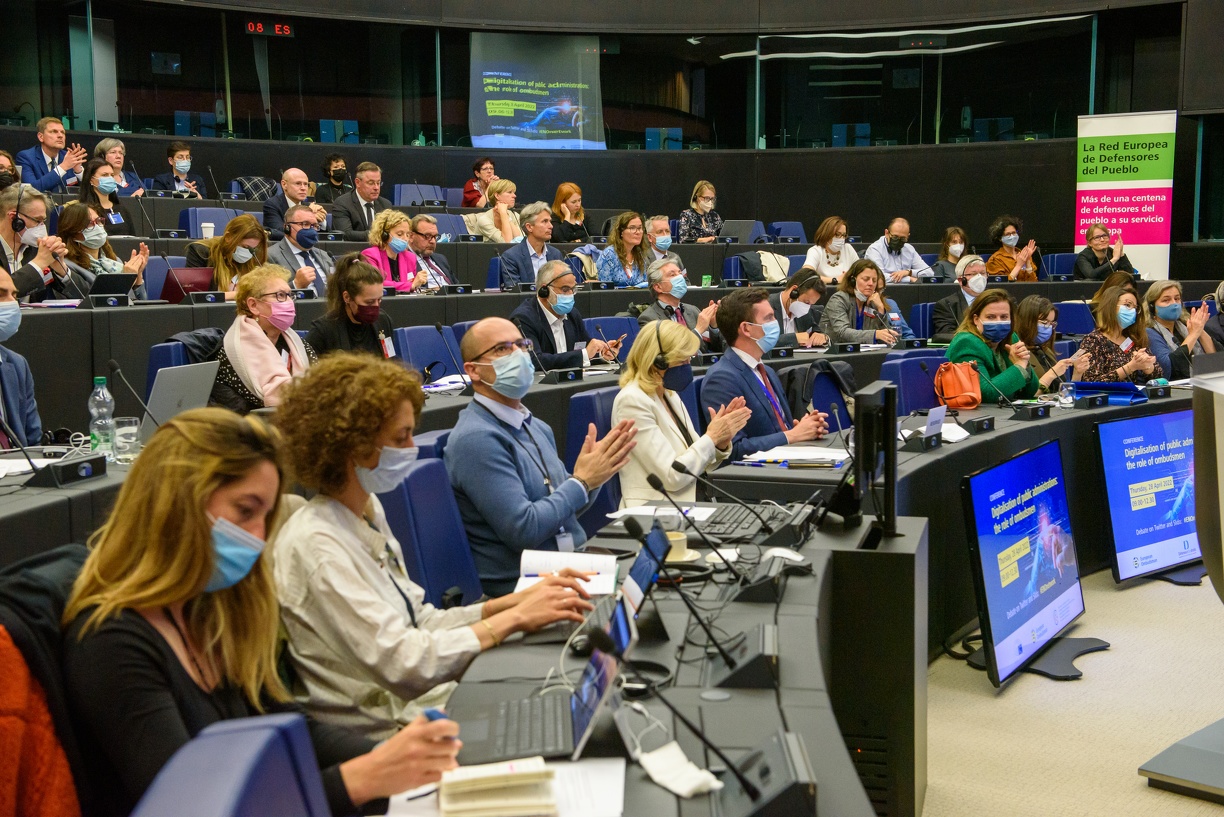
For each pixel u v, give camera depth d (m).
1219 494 2.94
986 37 11.38
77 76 9.94
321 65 11.09
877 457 2.79
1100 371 5.98
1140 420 4.93
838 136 11.90
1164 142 10.25
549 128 11.70
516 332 2.84
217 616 1.57
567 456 3.75
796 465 3.53
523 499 2.69
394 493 2.41
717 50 11.93
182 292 5.26
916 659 2.62
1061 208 11.20
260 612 1.61
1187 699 3.57
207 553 1.47
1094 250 9.50
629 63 11.84
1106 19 11.13
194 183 9.12
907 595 2.57
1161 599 4.64
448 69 11.50
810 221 12.03
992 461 4.29
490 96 11.53
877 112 11.81
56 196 7.52
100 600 1.44
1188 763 2.98
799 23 11.71
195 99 10.62
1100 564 5.04
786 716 1.62
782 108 11.98
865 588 2.59
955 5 11.37
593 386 4.93
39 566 1.48
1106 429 4.78
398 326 5.92
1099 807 2.85
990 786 2.96
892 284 8.57
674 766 1.46
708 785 1.40
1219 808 2.85
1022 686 3.70
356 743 1.61
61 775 1.35
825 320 7.24
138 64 10.32
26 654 1.35
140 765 1.38
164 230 7.68
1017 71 11.34
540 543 2.78
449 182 11.48
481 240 8.45
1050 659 3.88
